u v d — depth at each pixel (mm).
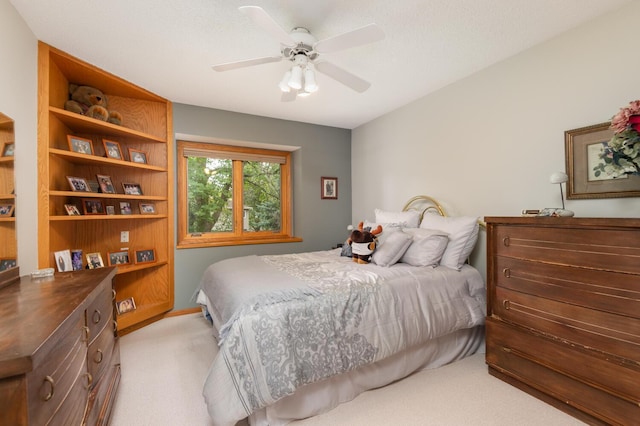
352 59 2344
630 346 1374
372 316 1812
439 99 2955
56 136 2299
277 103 3281
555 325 1668
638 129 1438
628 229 1381
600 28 1841
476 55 2307
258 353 1463
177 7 1694
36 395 787
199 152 3619
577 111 1957
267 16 1350
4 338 805
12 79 1688
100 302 1490
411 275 2133
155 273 3176
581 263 1552
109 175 2939
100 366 1471
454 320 2098
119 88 2777
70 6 1686
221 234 3807
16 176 1726
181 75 2574
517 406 1707
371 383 1857
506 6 1728
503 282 1970
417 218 2936
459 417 1624
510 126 2350
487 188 2535
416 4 1693
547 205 2133
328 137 4215
